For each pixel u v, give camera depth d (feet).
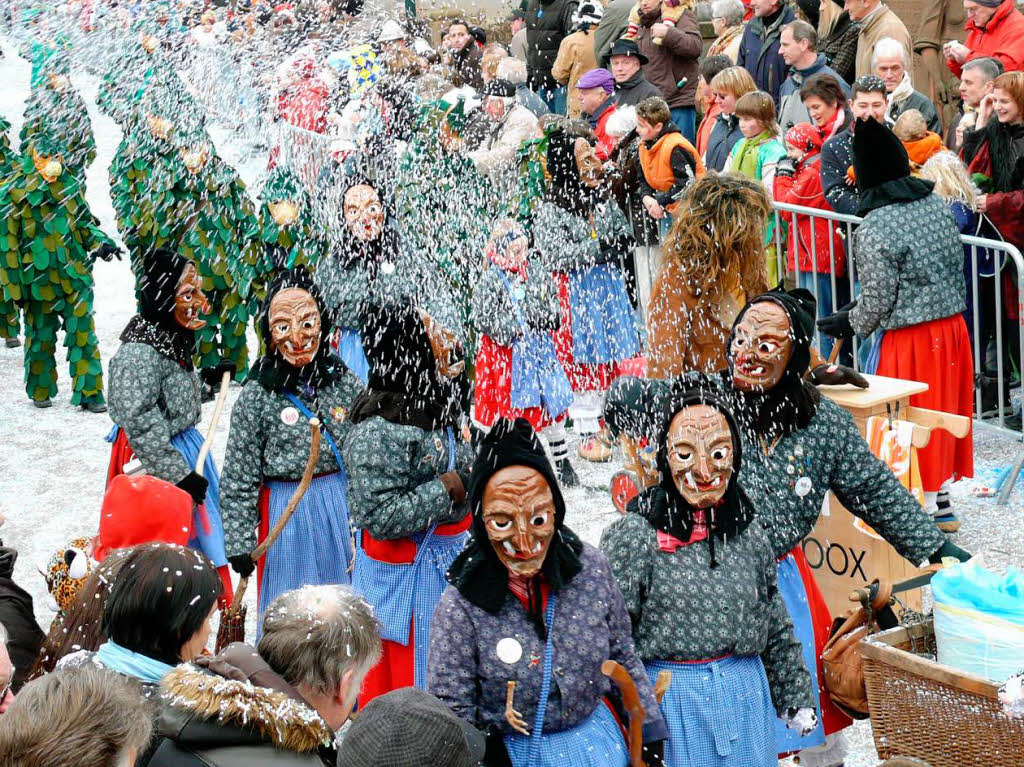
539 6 44.96
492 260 26.73
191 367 22.21
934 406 25.73
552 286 27.53
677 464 15.06
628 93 37.70
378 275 25.75
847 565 21.17
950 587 15.35
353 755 10.59
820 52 39.99
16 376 39.63
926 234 25.23
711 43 49.26
